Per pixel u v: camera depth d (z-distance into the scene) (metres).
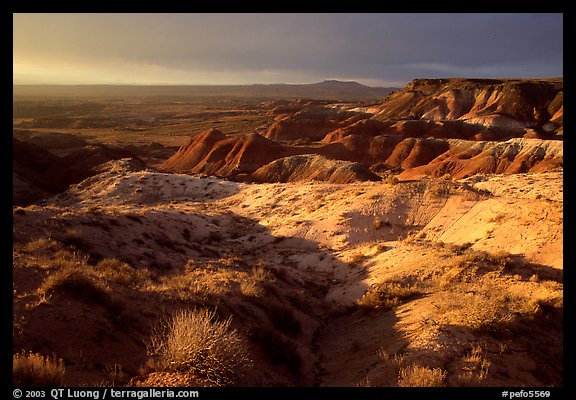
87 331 8.55
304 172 83.81
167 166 125.94
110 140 191.38
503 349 9.27
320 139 176.00
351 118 182.12
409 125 150.50
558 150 89.12
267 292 15.76
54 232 19.31
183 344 7.79
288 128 182.12
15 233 17.41
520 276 15.30
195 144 127.62
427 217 31.53
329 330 14.76
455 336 9.74
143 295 11.58
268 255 30.75
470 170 93.06
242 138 119.56
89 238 20.34
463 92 198.12
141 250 21.62
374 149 128.00
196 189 57.81
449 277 16.36
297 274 22.31
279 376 9.70
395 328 11.65
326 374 10.53
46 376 6.41
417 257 20.55
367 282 19.41
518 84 186.50
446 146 117.88
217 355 7.82
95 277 11.53
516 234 22.42
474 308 10.59
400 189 35.69
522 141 97.31
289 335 13.11
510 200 27.14
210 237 34.09
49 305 8.80
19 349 7.23
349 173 75.75
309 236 32.78
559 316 10.98
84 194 59.69
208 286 14.14
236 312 12.48
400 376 8.43
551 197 34.53
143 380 7.36
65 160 96.50
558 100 171.62
